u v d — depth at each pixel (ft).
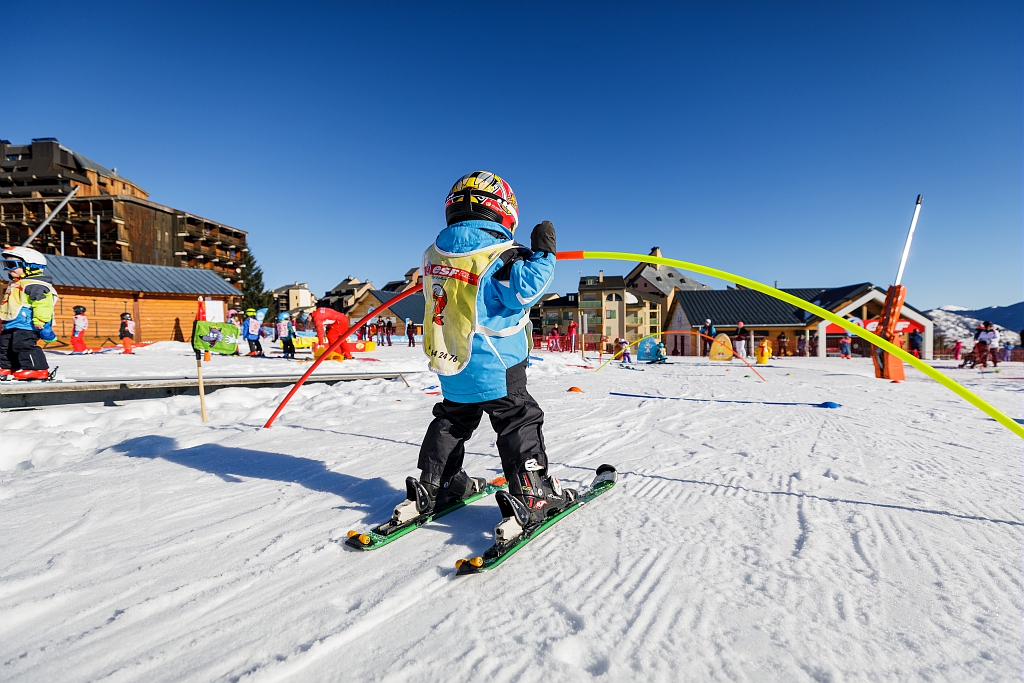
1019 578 6.04
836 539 7.20
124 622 5.06
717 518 8.04
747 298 119.55
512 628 5.01
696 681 4.22
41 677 4.23
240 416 18.48
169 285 85.56
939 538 7.23
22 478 10.16
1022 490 9.53
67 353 58.23
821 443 14.02
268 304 215.10
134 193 177.17
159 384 21.84
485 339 6.95
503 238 7.32
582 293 181.78
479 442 13.88
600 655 4.58
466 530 7.50
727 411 20.44
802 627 5.02
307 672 4.34
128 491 9.25
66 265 77.36
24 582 5.72
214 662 4.43
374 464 11.28
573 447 13.46
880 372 40.60
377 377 30.60
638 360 67.46
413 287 9.88
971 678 4.25
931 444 13.88
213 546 6.86
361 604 5.40
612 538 7.23
